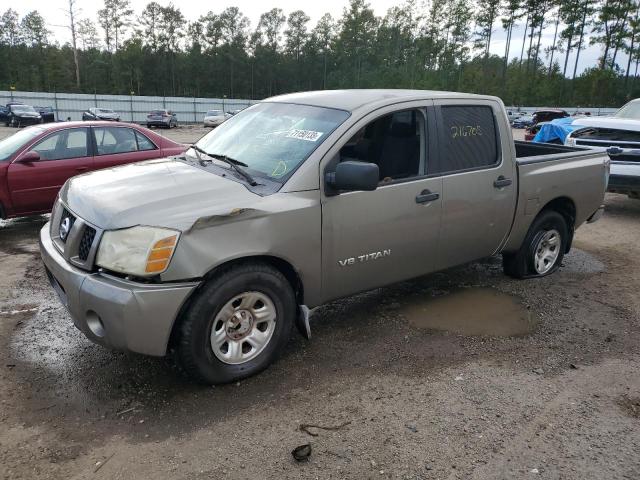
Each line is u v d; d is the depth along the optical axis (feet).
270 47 317.83
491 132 15.06
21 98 154.10
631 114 33.63
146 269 9.59
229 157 12.66
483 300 16.03
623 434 9.84
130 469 8.63
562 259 20.20
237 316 10.82
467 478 8.58
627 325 14.65
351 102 12.84
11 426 9.63
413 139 13.33
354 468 8.75
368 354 12.55
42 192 23.18
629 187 27.61
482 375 11.73
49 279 12.27
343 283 12.46
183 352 10.23
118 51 290.56
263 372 11.60
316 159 11.51
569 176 17.28
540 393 11.10
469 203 14.37
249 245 10.45
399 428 9.80
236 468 8.70
